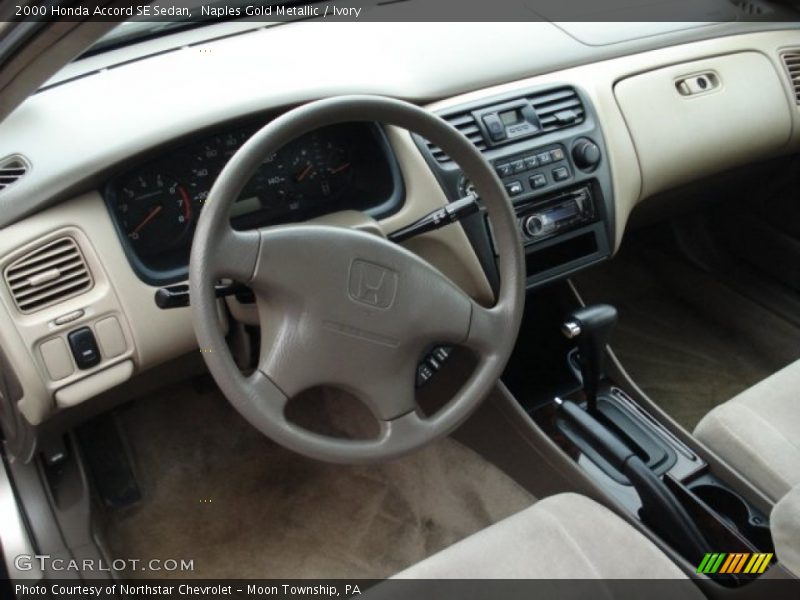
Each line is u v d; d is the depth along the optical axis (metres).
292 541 1.75
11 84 0.94
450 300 1.12
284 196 1.44
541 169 1.57
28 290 1.24
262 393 1.03
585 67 1.69
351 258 1.04
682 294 2.33
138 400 1.98
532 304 1.83
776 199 2.11
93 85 1.44
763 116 1.86
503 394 1.64
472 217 1.48
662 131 1.74
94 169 1.25
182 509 1.81
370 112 1.06
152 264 1.35
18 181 1.24
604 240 1.68
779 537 1.00
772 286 2.18
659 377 2.09
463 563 1.11
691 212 2.29
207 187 1.37
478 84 1.58
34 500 1.59
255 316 1.31
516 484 1.83
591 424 1.47
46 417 1.32
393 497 1.83
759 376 2.08
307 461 1.92
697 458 1.44
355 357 1.07
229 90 1.39
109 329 1.30
